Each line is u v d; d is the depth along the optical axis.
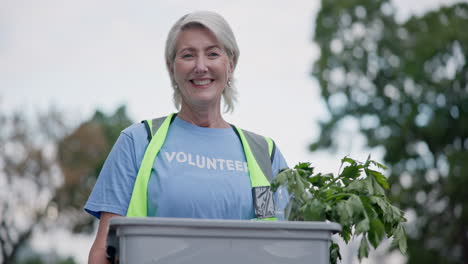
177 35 2.54
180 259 1.75
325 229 1.81
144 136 2.50
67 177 38.62
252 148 2.67
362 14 27.36
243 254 1.77
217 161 2.54
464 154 24.80
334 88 27.30
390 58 27.50
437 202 25.84
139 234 1.75
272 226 1.79
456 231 24.97
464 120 26.27
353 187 2.23
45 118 38.59
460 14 27.61
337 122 27.55
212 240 1.77
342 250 2.30
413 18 27.80
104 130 45.69
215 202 2.44
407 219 2.23
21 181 37.72
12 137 37.53
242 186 2.52
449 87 26.30
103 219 2.38
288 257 1.79
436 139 26.47
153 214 2.39
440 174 26.02
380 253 21.88
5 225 37.12
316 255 1.80
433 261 25.22
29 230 37.94
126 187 2.40
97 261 2.29
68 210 38.94
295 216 2.17
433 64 26.75
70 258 40.06
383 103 27.55
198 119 2.63
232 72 2.68
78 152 39.34
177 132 2.57
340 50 27.36
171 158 2.48
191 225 1.76
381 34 27.44
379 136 27.00
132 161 2.44
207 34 2.52
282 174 2.21
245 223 1.78
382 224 2.12
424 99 27.03
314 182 2.33
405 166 26.39
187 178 2.44
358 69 27.38
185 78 2.53
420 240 25.53
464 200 24.84
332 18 27.34
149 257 1.74
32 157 37.78
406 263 25.42
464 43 25.81
